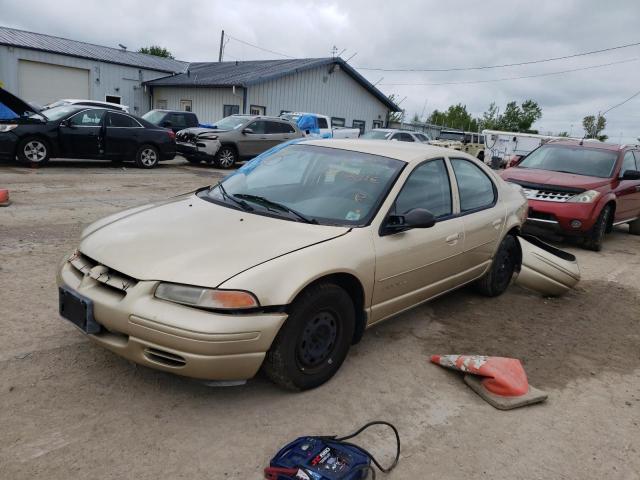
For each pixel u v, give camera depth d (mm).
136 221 3645
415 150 4465
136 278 2951
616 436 3232
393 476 2705
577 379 3955
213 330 2781
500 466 2859
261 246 3209
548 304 5621
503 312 5230
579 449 3070
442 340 4426
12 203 8227
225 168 16516
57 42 28547
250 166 4605
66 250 5895
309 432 2990
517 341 4559
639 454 3066
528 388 3604
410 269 3939
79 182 11000
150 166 14641
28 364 3406
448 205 4516
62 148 12898
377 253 3598
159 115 19734
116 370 3432
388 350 4133
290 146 4723
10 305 4254
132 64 29469
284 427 3012
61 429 2820
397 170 4074
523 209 5703
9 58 25266
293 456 2637
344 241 3443
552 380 3904
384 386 3568
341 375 3646
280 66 28438
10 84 25516
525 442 3092
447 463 2844
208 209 3834
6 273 4984
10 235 6340
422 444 2988
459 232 4477
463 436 3098
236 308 2844
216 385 3000
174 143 15195
